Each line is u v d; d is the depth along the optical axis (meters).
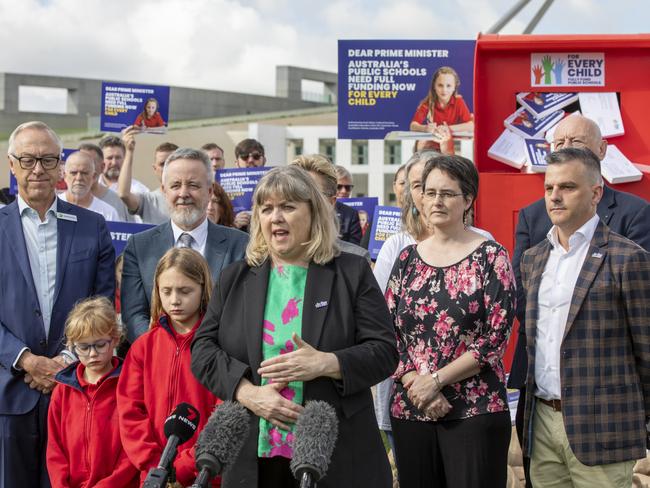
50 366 4.75
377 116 7.37
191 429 3.08
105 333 4.55
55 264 4.97
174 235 5.09
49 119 44.03
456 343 4.17
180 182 5.05
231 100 48.06
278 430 3.46
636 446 4.10
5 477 4.71
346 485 3.40
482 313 4.18
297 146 34.50
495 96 6.32
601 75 6.20
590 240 4.25
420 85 7.31
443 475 4.23
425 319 4.25
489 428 4.09
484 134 6.32
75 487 4.53
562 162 4.21
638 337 4.09
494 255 4.23
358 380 3.40
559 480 4.32
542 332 4.32
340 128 7.41
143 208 8.32
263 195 3.56
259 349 3.49
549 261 4.38
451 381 4.09
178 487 4.09
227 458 3.01
